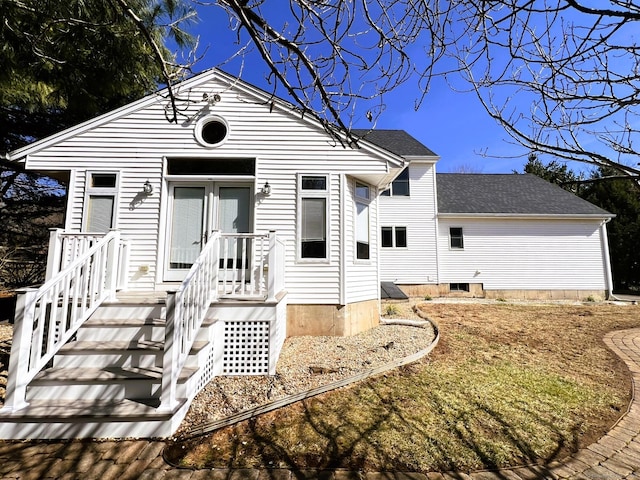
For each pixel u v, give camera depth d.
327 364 4.86
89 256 4.10
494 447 3.00
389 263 14.62
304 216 6.72
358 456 2.84
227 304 4.59
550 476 2.64
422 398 3.91
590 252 14.93
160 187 6.54
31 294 3.28
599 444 3.11
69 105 7.78
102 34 5.04
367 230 7.64
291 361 5.01
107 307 4.41
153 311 4.43
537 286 14.72
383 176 7.16
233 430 3.23
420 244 14.74
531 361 5.34
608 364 5.30
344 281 6.61
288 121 6.88
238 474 2.60
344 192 6.81
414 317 8.89
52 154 6.47
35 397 3.41
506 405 3.80
